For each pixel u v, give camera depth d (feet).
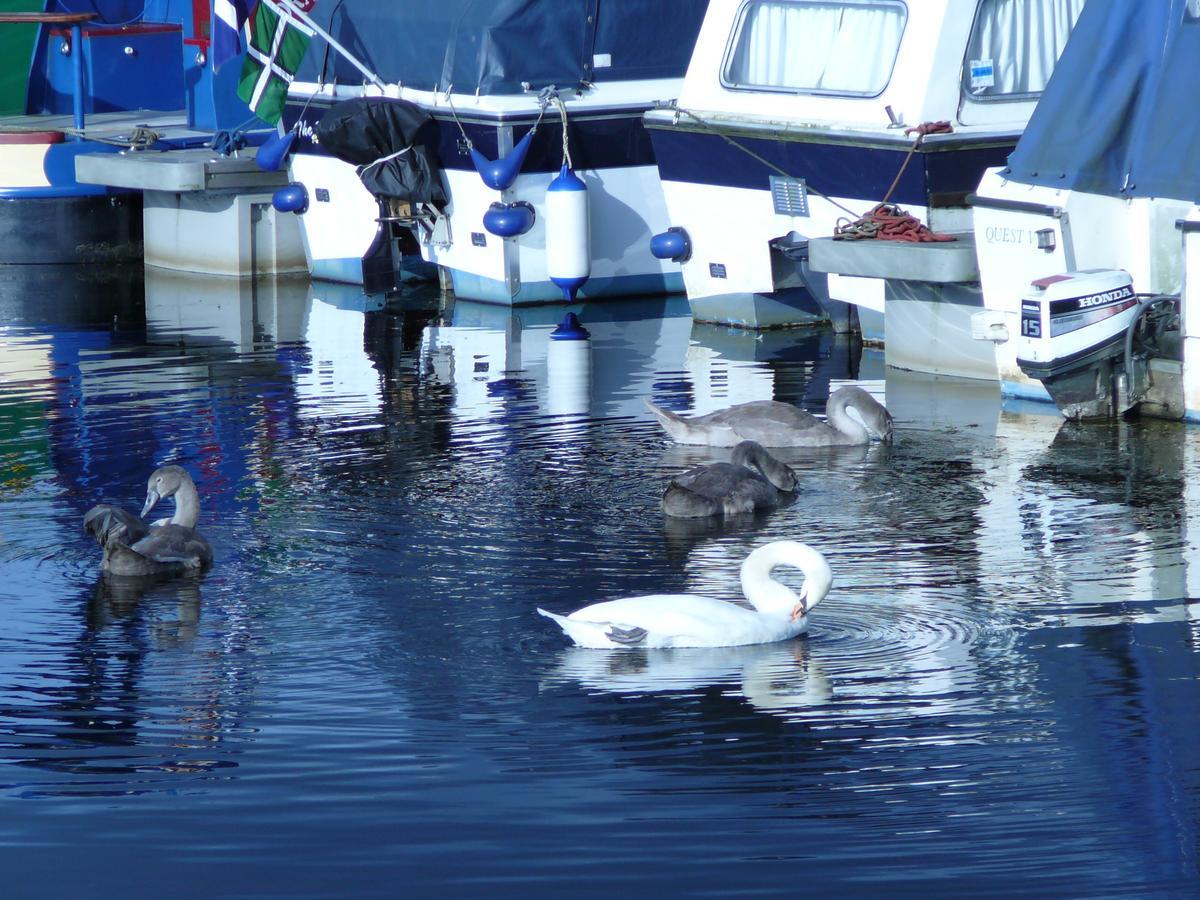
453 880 25.62
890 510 44.09
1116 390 53.62
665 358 64.95
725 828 26.99
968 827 26.99
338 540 41.78
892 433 51.83
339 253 81.97
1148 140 52.95
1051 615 36.01
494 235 75.46
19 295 79.77
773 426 50.78
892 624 35.65
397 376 61.52
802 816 27.30
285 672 33.42
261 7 80.64
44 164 87.92
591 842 26.66
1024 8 63.67
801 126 65.62
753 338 69.31
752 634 34.42
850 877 25.54
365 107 74.69
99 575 39.27
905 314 61.98
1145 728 30.32
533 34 74.95
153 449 50.78
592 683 32.60
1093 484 46.16
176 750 29.91
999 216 55.62
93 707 31.78
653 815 27.50
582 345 67.67
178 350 66.64
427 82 76.79
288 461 49.24
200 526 43.01
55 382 60.54
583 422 54.08
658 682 32.60
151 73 100.37
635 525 42.93
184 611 36.86
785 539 41.65
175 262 87.15
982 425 53.42
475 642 34.88
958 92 63.10
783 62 68.13
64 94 100.12
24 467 48.83
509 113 73.41
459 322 73.05
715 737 30.22
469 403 56.80
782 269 69.72
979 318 56.75
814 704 31.50
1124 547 40.57
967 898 24.93
